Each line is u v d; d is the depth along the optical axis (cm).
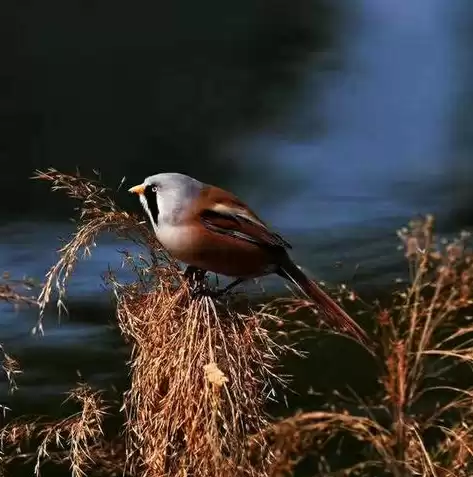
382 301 1208
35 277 1358
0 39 3058
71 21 3194
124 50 3169
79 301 1255
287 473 953
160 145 2289
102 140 2267
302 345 1100
